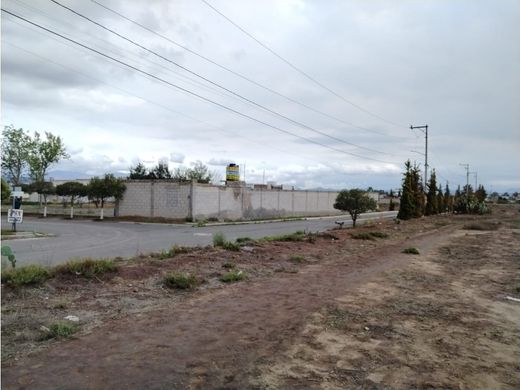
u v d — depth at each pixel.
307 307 7.42
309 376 4.54
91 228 25.91
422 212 41.81
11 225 27.31
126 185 35.66
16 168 43.19
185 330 5.89
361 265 12.59
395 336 6.06
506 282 10.77
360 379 4.54
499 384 4.57
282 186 65.44
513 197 154.50
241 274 9.85
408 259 14.32
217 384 4.24
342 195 27.05
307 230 26.25
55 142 44.62
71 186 36.12
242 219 38.62
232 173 40.69
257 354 5.10
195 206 33.66
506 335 6.35
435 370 4.89
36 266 7.99
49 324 5.78
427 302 8.28
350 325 6.47
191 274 9.28
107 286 7.95
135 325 6.02
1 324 5.64
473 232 27.69
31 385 4.04
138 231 24.06
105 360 4.71
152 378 4.30
